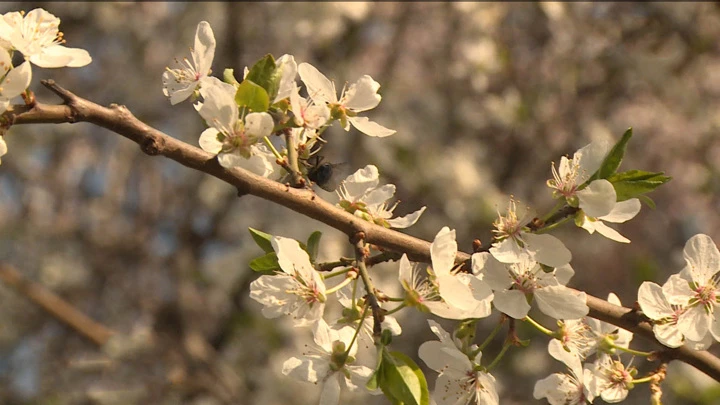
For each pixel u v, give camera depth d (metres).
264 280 3.49
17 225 14.04
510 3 13.02
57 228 14.13
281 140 4.21
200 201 13.50
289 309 3.47
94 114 3.15
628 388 3.74
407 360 3.21
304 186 3.56
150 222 14.22
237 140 3.31
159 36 13.59
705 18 13.38
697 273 3.65
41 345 13.04
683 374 10.77
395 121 12.44
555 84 13.66
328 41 12.61
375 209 3.73
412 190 12.03
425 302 3.26
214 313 12.81
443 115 13.09
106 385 11.95
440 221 12.05
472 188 12.05
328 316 8.51
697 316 3.62
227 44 12.04
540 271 3.52
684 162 15.42
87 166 14.86
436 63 13.39
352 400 10.65
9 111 3.04
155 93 13.55
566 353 3.68
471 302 3.19
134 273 13.94
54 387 12.23
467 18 13.18
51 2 13.05
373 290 3.34
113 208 14.26
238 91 3.35
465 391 3.52
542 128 13.72
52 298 12.05
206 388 11.48
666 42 13.59
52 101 13.35
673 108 14.58
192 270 12.90
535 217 3.52
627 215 3.54
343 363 3.43
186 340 12.15
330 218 3.49
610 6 13.53
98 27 13.34
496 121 13.04
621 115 14.98
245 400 11.39
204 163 3.32
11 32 3.19
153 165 14.50
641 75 13.55
